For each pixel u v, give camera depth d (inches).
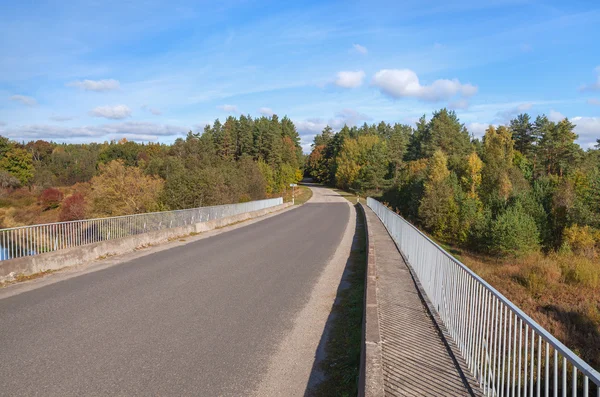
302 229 869.8
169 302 297.3
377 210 1187.3
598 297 641.6
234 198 1589.6
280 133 4795.8
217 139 3710.6
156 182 1449.3
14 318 256.5
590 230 1248.2
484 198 1879.9
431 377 161.5
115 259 485.7
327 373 187.5
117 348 207.8
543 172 2544.3
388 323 227.9
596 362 405.7
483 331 158.4
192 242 649.0
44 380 170.9
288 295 326.0
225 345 216.2
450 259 215.0
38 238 418.6
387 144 3964.1
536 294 669.3
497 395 139.9
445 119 3179.1
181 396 159.8
